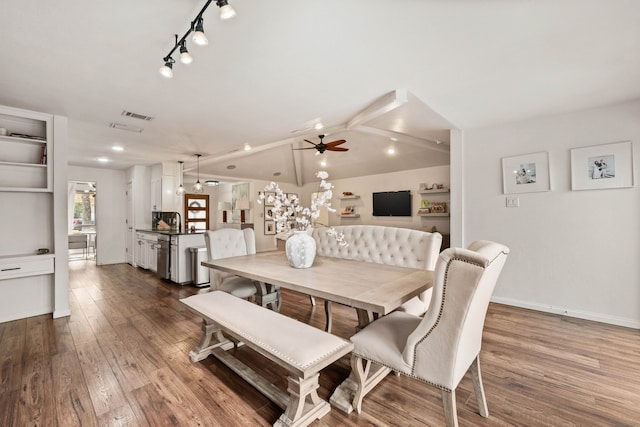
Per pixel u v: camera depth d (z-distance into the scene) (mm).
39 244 3336
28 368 2125
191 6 1510
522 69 2236
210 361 2236
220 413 1660
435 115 3340
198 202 8859
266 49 1940
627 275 2875
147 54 1984
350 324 2988
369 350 1590
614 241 2938
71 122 3428
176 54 1991
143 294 4086
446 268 1338
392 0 1477
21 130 3178
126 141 4320
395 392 1863
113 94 2654
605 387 1888
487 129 3721
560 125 3227
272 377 2051
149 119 3354
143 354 2342
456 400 1770
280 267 2436
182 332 2771
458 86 2557
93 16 1581
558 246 3238
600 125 3006
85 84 2441
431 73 2309
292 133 4344
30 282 3211
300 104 2992
